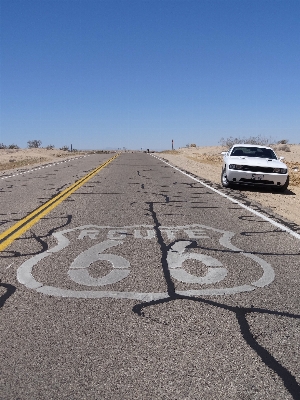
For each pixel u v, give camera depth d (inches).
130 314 150.9
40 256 225.1
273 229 301.6
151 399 102.3
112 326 141.0
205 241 261.9
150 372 113.6
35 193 499.5
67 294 169.8
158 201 436.8
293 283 186.2
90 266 207.0
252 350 126.2
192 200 447.2
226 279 190.2
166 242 257.9
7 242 255.4
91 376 111.5
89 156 1764.3
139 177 729.0
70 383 108.3
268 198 488.7
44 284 181.3
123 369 115.0
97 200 439.5
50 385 107.6
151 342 130.3
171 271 200.4
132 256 225.6
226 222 326.3
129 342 130.2
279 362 119.7
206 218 342.3
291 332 138.5
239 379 110.9
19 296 167.3
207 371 114.4
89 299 164.6
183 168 987.3
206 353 124.0
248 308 157.5
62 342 130.0
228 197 475.5
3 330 137.9
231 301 164.2
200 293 172.2
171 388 106.6
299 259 225.0
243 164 550.0
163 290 175.0
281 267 209.9
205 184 621.3
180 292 173.0
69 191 516.7
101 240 261.6
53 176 750.5
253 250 242.2
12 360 119.5
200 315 150.6
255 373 113.8
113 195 481.1
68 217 340.5
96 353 123.3
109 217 342.0
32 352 123.9
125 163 1190.9
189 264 212.2
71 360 119.4
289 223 325.4
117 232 285.4
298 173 890.7
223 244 255.3
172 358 120.9
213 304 160.9
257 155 603.2
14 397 102.7
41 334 135.2
